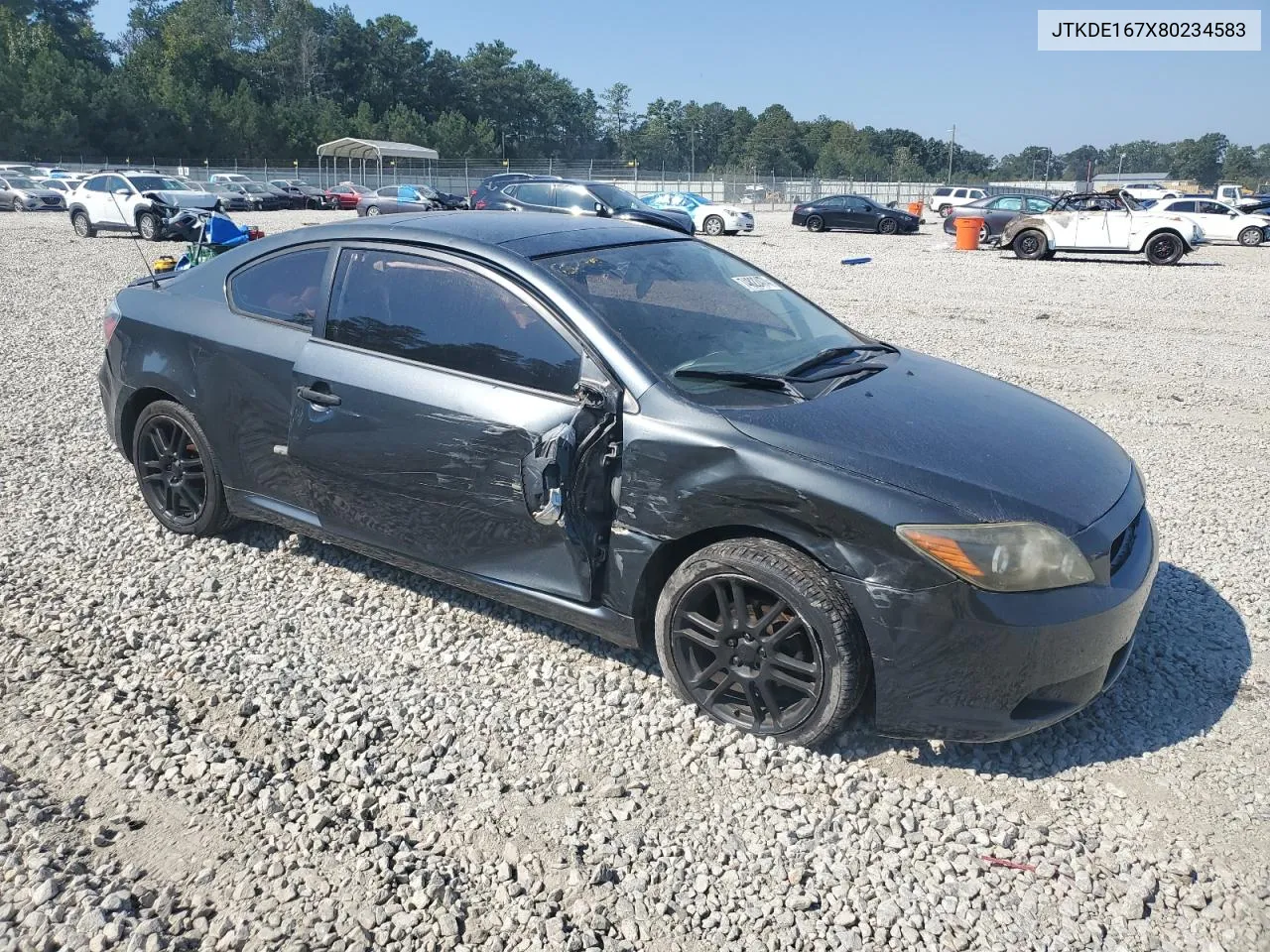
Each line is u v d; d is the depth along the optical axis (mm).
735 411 3307
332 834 2826
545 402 3479
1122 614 3117
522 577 3660
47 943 2406
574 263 3803
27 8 101188
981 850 2830
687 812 2965
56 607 4137
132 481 5688
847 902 2627
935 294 15617
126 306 4816
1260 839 2879
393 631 4016
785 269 19344
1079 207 22750
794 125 138125
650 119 145875
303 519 4250
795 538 3088
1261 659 3895
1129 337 11547
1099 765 3232
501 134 127438
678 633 3385
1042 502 3094
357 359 3932
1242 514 5547
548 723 3400
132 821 2865
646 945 2475
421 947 2443
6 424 6840
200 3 111375
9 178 36844
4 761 3131
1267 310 14016
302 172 74875
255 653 3826
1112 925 2562
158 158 75375
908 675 3002
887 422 3357
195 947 2430
